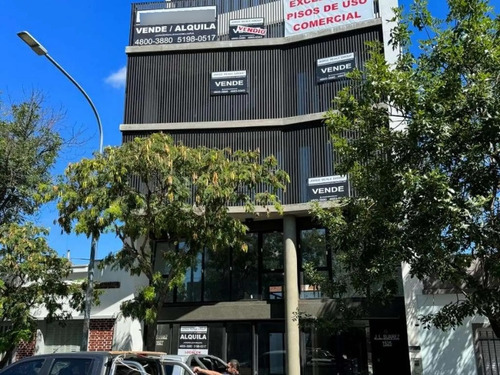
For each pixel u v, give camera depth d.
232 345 17.30
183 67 18.97
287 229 17.12
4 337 14.84
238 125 18.02
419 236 7.52
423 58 8.73
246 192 16.70
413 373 14.24
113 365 6.05
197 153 12.77
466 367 13.83
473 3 8.23
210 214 12.68
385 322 16.00
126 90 18.97
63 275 15.93
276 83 18.33
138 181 16.69
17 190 19.97
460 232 7.04
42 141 20.50
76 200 12.11
